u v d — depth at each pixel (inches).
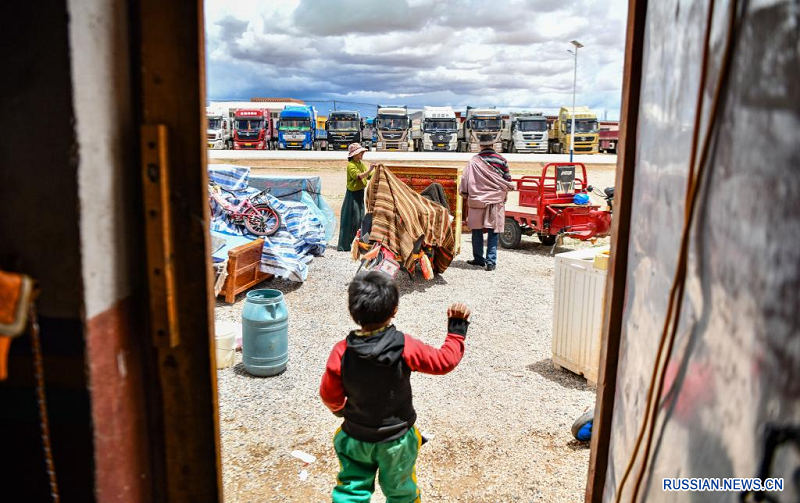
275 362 191.3
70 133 47.6
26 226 49.0
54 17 46.7
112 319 53.2
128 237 55.6
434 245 306.3
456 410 170.6
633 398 65.4
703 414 45.6
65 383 50.3
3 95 48.0
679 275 51.4
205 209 56.6
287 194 402.9
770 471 35.4
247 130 1472.7
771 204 36.2
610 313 74.8
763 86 37.9
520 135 1408.7
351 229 379.2
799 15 33.8
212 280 58.1
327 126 1544.0
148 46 54.8
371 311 92.9
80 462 51.4
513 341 229.9
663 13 61.7
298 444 150.3
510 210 415.8
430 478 135.6
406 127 1414.9
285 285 302.0
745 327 39.2
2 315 44.6
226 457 143.5
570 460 143.9
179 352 58.6
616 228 73.8
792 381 33.3
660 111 61.1
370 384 93.0
